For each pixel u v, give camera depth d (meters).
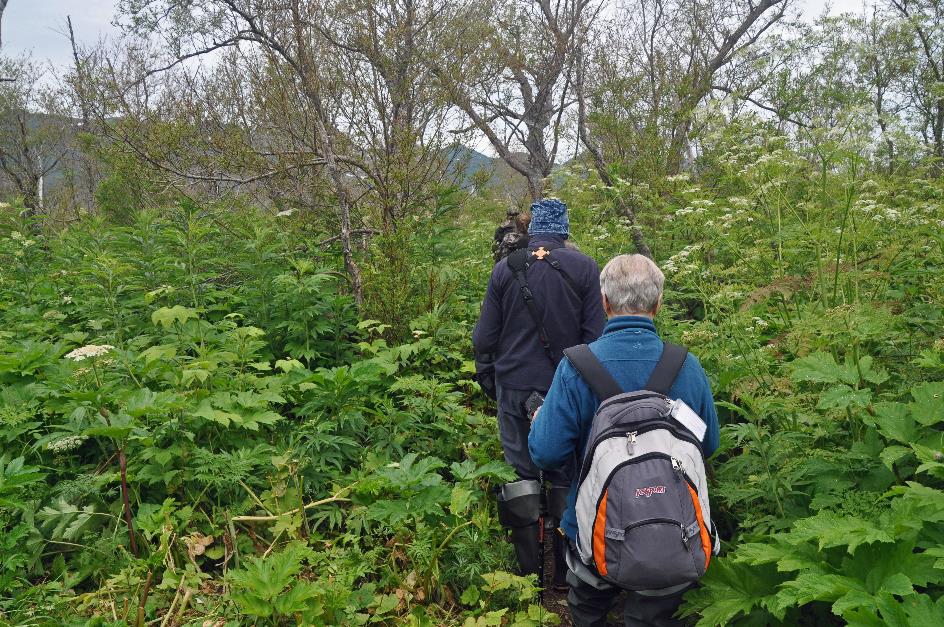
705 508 2.29
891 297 4.41
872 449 2.98
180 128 7.05
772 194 4.69
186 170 7.35
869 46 5.08
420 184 7.05
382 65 7.05
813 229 4.03
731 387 3.58
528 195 12.33
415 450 4.40
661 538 2.15
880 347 3.72
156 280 5.76
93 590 3.29
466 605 3.33
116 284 5.51
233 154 7.00
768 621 2.63
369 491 3.61
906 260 4.51
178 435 3.83
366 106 6.97
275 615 2.84
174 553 3.40
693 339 3.88
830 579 2.29
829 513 2.50
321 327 5.50
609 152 9.09
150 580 3.00
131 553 3.29
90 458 3.98
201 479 3.57
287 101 7.07
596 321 3.43
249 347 4.87
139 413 3.38
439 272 6.06
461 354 5.57
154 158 7.16
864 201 4.19
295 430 4.20
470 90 8.56
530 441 2.66
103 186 9.31
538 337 3.43
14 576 3.15
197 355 5.11
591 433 2.36
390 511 3.19
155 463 3.71
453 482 4.27
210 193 7.77
